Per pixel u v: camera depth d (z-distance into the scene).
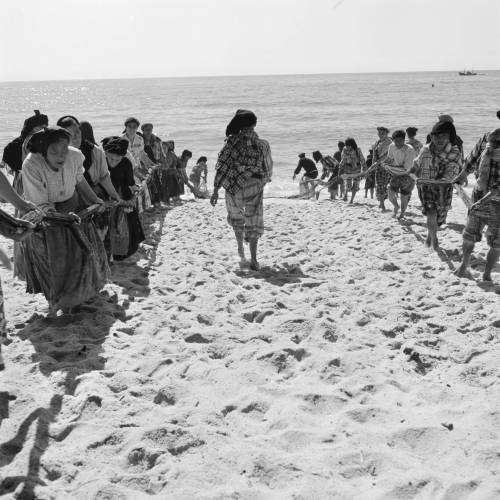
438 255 8.58
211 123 59.38
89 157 6.35
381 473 3.21
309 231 11.06
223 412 3.89
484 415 3.68
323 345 4.92
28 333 5.33
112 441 3.48
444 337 5.19
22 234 3.97
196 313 5.79
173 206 14.80
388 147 12.77
